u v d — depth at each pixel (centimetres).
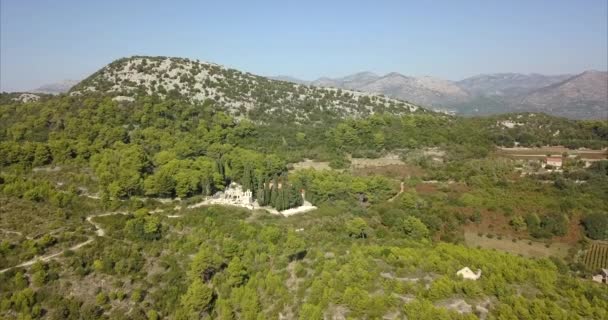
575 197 10619
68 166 10700
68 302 6191
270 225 8794
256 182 11350
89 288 6525
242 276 6975
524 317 5666
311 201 10944
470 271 6650
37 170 10438
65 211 8312
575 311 5953
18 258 6669
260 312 6212
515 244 9156
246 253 7525
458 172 12362
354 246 7775
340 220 9419
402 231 9238
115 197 9444
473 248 8025
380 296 5947
